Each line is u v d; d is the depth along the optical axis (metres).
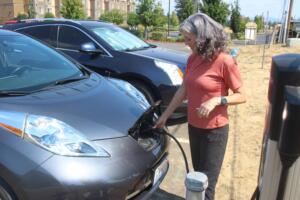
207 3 36.84
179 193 3.39
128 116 2.82
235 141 4.66
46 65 3.47
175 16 59.03
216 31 2.43
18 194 2.27
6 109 2.49
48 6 72.56
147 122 3.02
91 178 2.30
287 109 1.43
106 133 2.55
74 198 2.27
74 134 2.43
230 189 3.46
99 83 3.34
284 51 16.14
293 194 1.73
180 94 2.86
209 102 2.47
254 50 17.00
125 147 2.55
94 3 82.12
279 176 1.77
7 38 3.66
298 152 1.45
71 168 2.28
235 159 4.11
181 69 5.14
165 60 5.20
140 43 6.04
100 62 5.23
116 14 56.91
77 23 5.62
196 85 2.57
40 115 2.49
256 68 11.00
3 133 2.34
